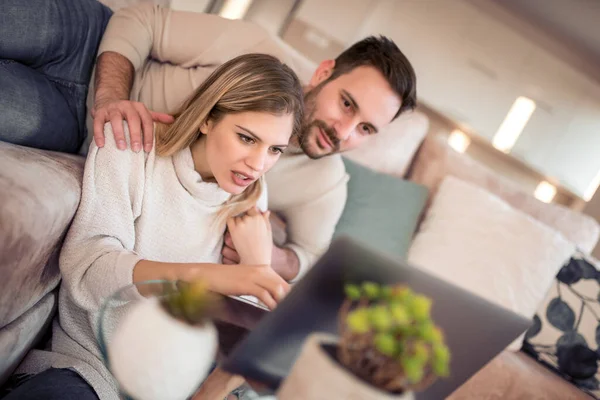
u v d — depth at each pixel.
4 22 1.09
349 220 1.66
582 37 3.41
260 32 1.58
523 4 3.38
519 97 3.70
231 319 0.74
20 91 1.06
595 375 1.67
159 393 0.60
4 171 0.79
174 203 1.07
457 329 0.62
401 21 3.58
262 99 0.93
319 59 3.53
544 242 1.78
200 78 1.48
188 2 2.50
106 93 1.22
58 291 1.06
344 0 3.48
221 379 0.70
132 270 0.87
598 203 3.67
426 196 1.80
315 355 0.54
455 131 3.84
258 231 1.14
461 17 3.58
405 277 0.58
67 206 0.90
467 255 1.74
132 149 1.01
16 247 0.77
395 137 1.88
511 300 1.71
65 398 0.79
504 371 1.51
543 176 3.78
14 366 0.91
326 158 1.53
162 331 0.61
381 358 0.53
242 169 0.97
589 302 1.76
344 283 0.58
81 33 1.29
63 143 1.20
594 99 3.63
